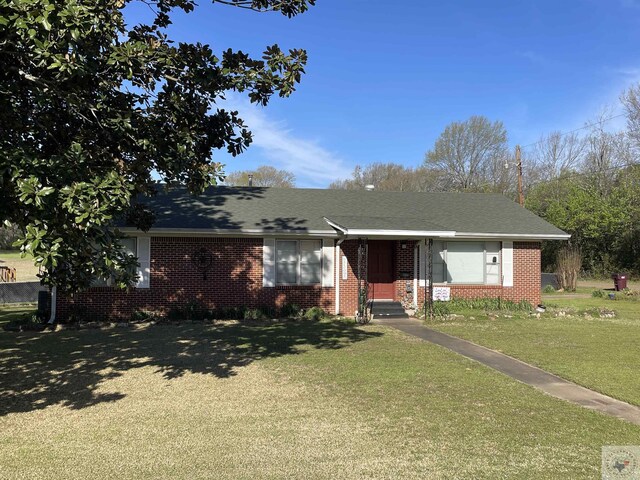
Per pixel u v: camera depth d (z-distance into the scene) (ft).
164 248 50.14
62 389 24.36
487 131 173.06
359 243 49.96
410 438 17.75
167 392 23.77
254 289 51.75
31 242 15.26
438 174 180.65
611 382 25.82
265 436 17.93
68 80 20.12
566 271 92.79
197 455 16.20
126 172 23.93
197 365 29.50
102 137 24.08
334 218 53.11
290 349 34.42
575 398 23.09
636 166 115.03
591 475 14.78
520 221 60.29
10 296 72.43
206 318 48.98
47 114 22.77
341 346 35.55
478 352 33.58
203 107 24.64
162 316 49.52
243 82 23.21
